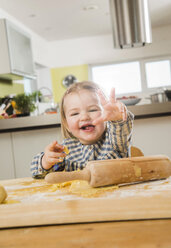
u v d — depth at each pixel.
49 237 0.45
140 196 0.50
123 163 0.66
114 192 0.60
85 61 6.53
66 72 6.61
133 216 0.48
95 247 0.40
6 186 0.81
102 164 0.65
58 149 0.83
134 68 6.51
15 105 2.30
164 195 0.50
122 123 0.82
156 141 2.05
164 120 2.03
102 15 5.07
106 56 6.47
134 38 3.06
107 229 0.45
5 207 0.52
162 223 0.46
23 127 2.11
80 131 0.93
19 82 4.82
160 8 5.02
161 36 6.25
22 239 0.45
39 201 0.55
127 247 0.39
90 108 0.91
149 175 0.67
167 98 2.41
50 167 0.87
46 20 5.02
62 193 0.65
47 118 2.05
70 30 5.84
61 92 6.63
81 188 0.66
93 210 0.50
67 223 0.50
